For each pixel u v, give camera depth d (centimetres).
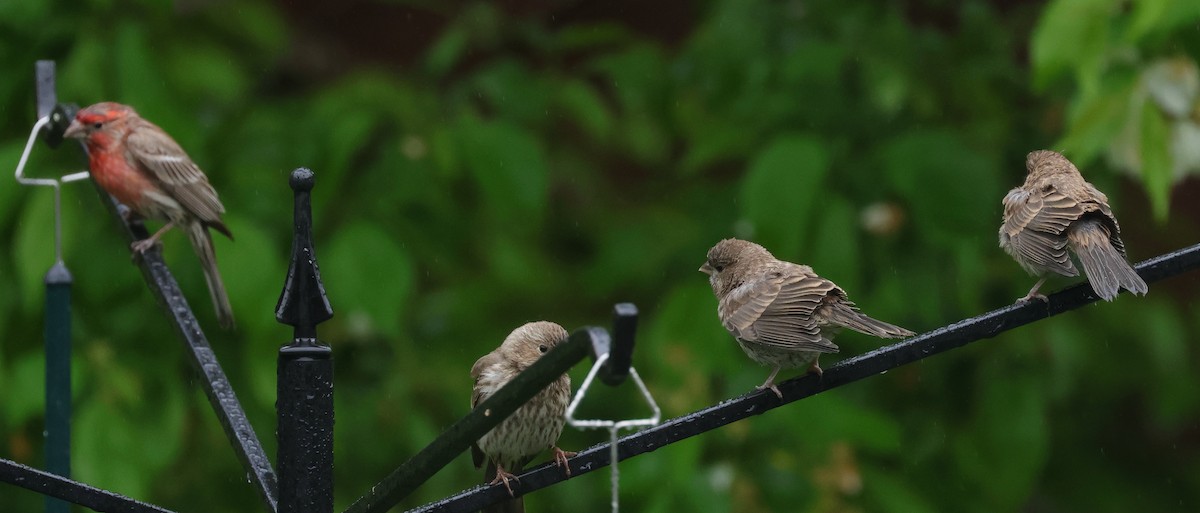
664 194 1419
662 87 1348
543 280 1363
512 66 1320
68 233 1097
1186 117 977
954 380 1263
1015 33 1387
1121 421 1495
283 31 1378
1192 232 1528
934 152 1136
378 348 1264
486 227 1357
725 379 1132
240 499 1204
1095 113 987
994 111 1284
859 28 1256
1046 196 850
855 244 1123
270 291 1083
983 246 1229
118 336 1147
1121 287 680
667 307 1135
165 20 1264
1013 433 1209
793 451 1120
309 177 598
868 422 1109
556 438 930
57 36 1188
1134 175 1043
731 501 1088
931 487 1222
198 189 1070
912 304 1201
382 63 1592
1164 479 1459
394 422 1232
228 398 683
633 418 1184
